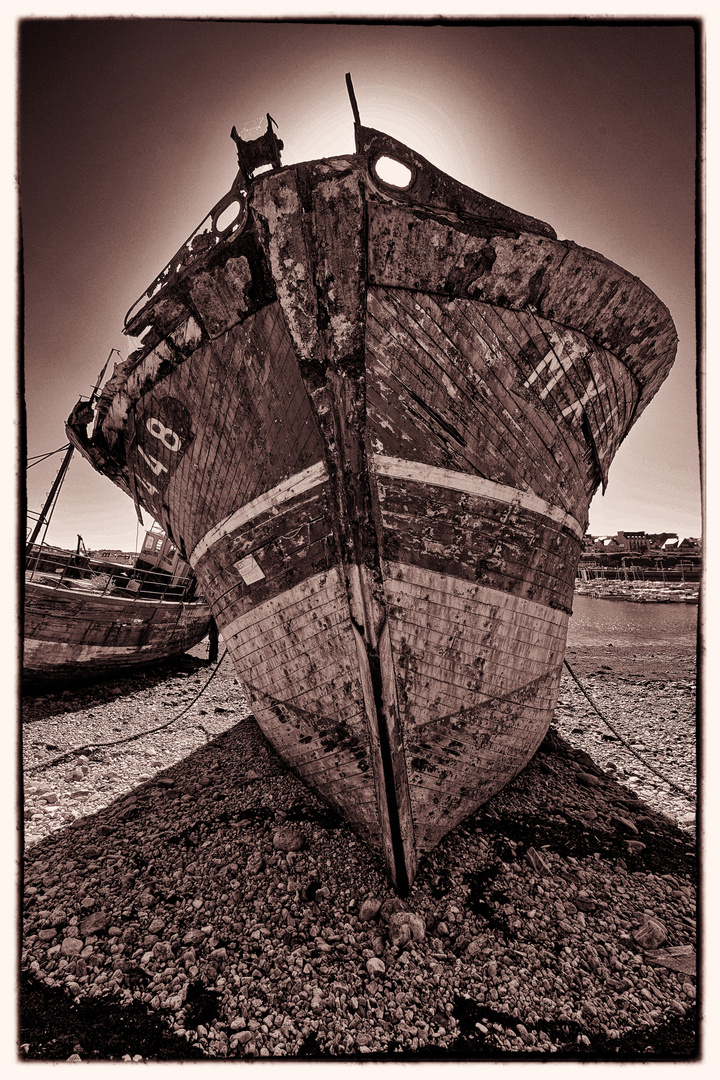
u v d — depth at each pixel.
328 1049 2.93
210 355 4.32
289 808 5.17
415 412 3.99
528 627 4.79
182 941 3.68
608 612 33.84
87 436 6.75
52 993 3.31
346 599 4.14
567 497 5.07
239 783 5.91
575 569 5.68
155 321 4.44
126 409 5.39
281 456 4.30
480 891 4.08
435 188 3.89
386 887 4.09
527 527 4.59
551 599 5.08
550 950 3.57
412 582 4.09
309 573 4.33
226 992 3.28
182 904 4.03
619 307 4.43
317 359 3.82
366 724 4.25
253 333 4.05
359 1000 3.21
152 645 13.28
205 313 4.14
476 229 3.63
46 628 10.06
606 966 3.46
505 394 4.23
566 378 4.50
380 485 3.97
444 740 4.38
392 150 3.73
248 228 3.74
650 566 50.19
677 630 26.08
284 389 4.09
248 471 4.55
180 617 14.29
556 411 4.57
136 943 3.68
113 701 10.93
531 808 5.31
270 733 5.19
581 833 4.93
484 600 4.38
